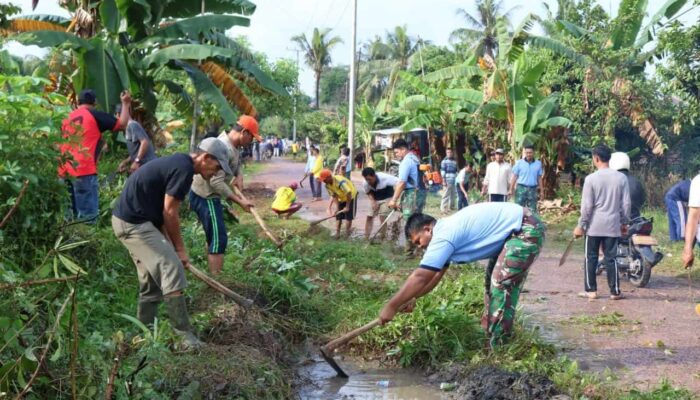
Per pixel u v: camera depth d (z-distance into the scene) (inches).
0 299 147.4
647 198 663.1
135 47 493.7
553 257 427.5
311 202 758.5
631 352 230.2
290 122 2415.1
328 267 343.0
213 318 226.7
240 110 556.7
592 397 184.7
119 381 149.8
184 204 445.1
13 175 194.4
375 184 448.8
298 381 205.2
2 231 190.9
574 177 824.3
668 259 402.6
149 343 163.2
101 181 386.6
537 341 228.1
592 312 285.0
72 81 466.6
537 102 743.7
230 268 282.2
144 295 210.2
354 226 553.0
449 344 223.9
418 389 200.4
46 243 213.9
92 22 497.4
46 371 141.4
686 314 281.4
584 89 743.1
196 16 498.3
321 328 253.6
